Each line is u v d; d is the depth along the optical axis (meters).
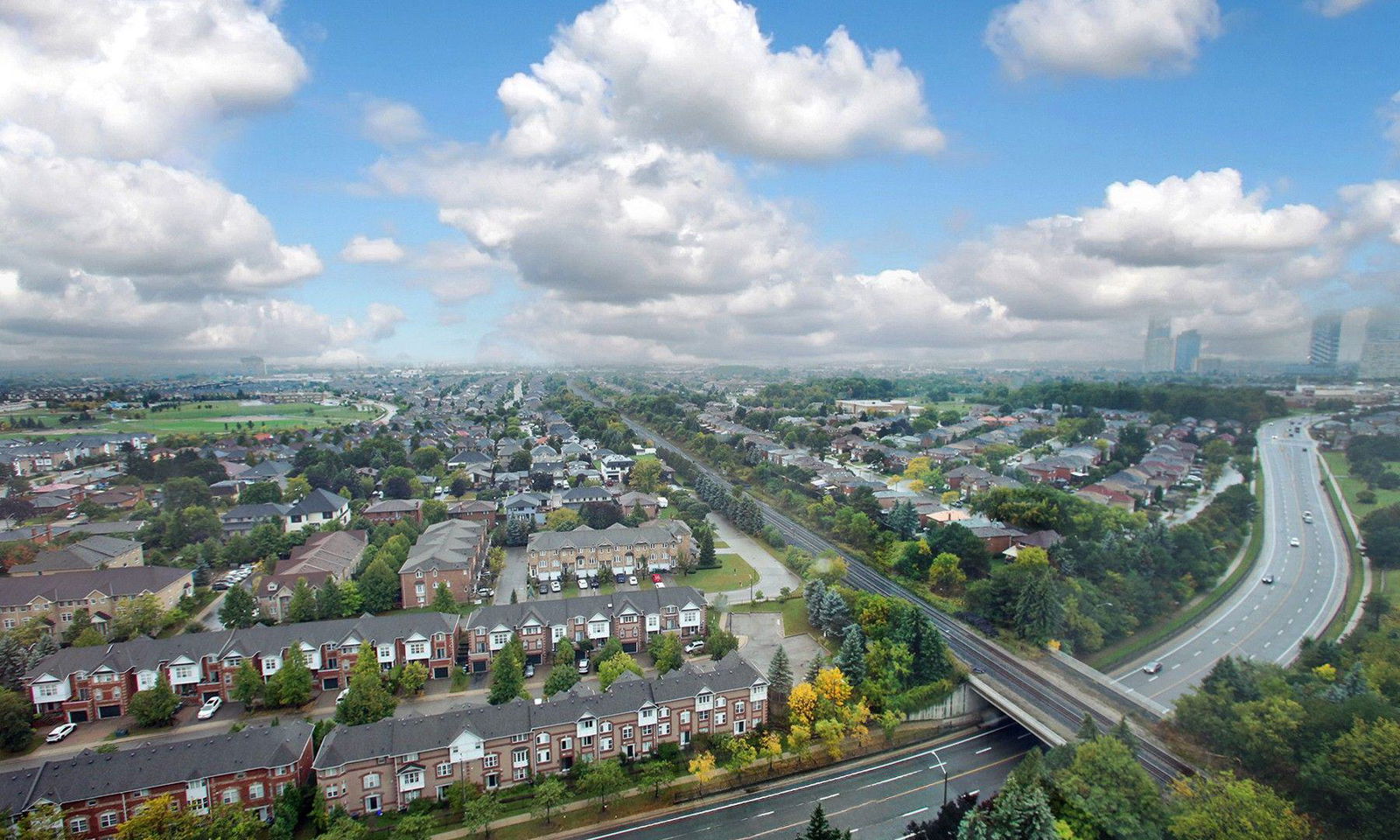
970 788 110.06
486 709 109.56
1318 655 130.25
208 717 123.06
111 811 93.12
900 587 179.50
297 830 97.94
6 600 147.38
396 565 178.25
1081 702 121.25
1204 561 179.50
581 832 100.38
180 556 190.38
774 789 110.06
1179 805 88.62
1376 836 85.44
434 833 99.19
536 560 188.50
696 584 186.50
